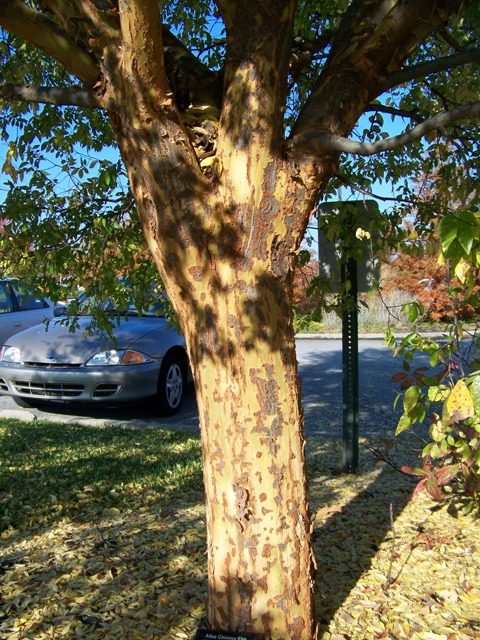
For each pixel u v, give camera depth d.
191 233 2.29
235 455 2.35
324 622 2.84
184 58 2.67
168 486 4.73
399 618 2.88
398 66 2.54
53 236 4.19
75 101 2.69
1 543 3.81
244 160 2.26
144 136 2.23
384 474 5.00
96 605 3.04
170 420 7.49
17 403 8.05
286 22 2.26
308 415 7.64
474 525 3.90
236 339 2.31
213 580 2.46
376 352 12.84
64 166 4.42
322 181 2.40
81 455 5.69
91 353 7.22
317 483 4.80
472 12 3.05
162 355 7.39
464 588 3.15
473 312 3.43
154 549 3.63
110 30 2.19
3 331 9.59
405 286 11.98
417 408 3.02
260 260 2.30
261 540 2.36
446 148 4.11
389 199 2.92
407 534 3.78
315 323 5.38
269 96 2.25
